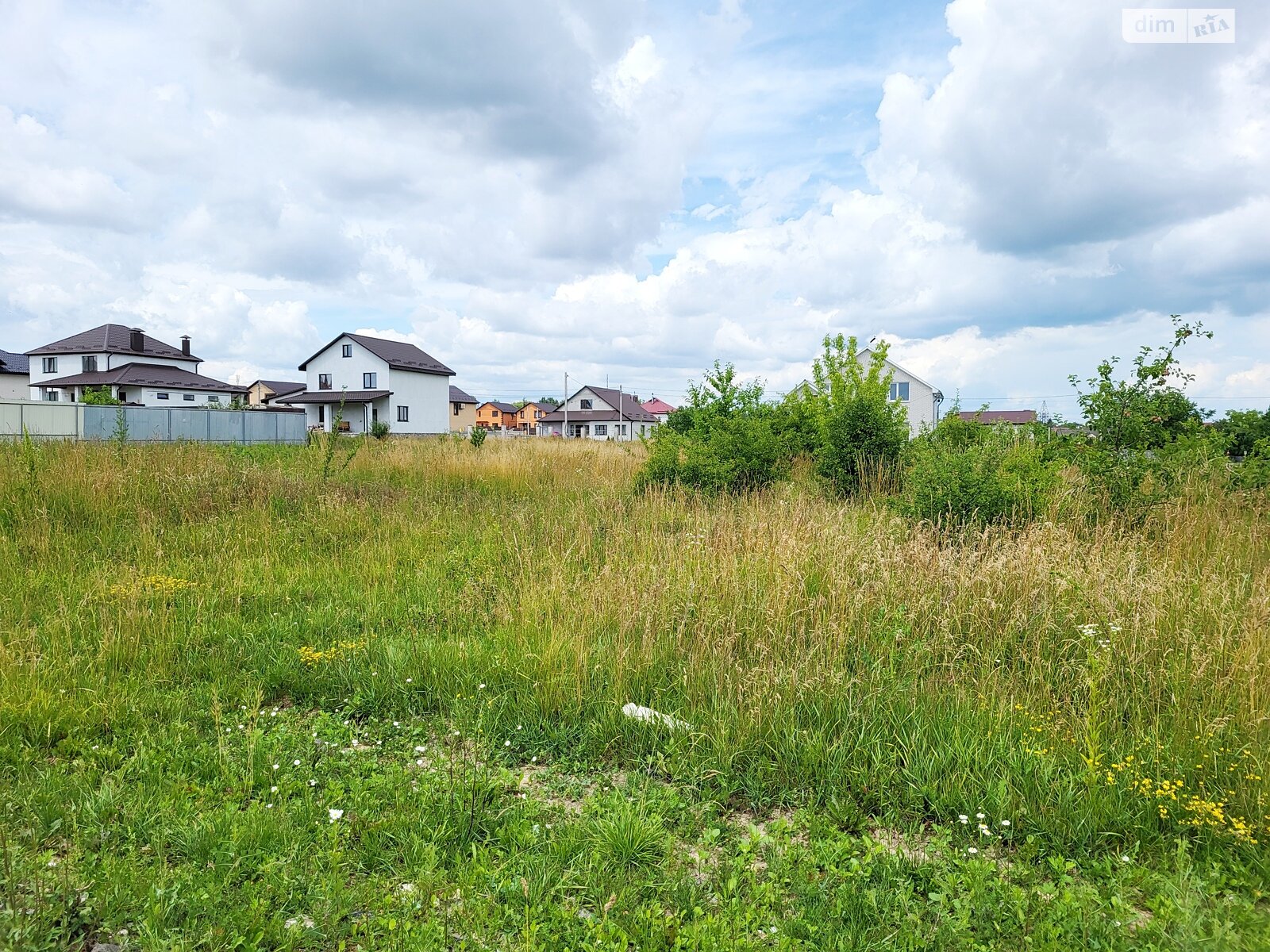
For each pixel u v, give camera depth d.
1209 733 3.41
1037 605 4.89
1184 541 6.54
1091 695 3.59
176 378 54.59
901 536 6.77
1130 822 3.01
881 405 11.80
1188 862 2.77
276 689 4.71
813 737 3.71
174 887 2.50
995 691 4.01
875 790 3.34
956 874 2.65
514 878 2.66
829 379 14.91
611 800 3.20
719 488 11.13
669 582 5.75
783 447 12.85
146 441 16.55
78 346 54.59
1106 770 3.29
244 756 3.55
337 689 4.65
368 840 2.89
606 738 3.93
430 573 7.42
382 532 9.16
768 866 2.79
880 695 4.04
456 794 3.20
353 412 53.00
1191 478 7.95
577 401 92.56
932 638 4.73
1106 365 8.67
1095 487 8.03
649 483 11.83
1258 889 2.60
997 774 3.34
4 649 4.43
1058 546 5.86
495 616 5.96
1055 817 3.02
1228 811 3.05
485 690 4.49
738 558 6.27
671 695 4.35
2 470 9.12
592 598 5.57
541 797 3.41
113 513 8.84
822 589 5.40
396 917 2.44
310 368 54.78
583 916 2.50
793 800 3.34
